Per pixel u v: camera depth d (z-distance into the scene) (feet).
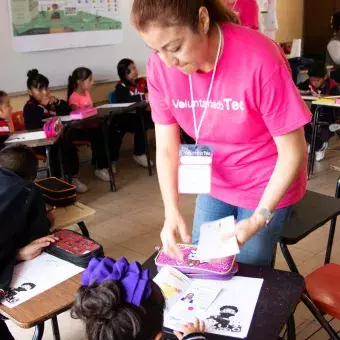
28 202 6.42
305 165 5.28
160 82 5.04
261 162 5.14
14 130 13.66
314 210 7.33
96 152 15.39
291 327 5.71
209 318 4.43
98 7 16.12
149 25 4.02
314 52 25.03
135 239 11.44
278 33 22.89
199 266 5.08
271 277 4.99
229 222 4.76
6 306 5.37
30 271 6.02
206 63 4.56
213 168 5.39
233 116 4.80
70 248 6.36
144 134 15.65
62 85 15.78
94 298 3.20
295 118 4.52
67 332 8.07
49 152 12.34
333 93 16.49
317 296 6.05
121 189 14.69
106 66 16.93
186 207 12.92
